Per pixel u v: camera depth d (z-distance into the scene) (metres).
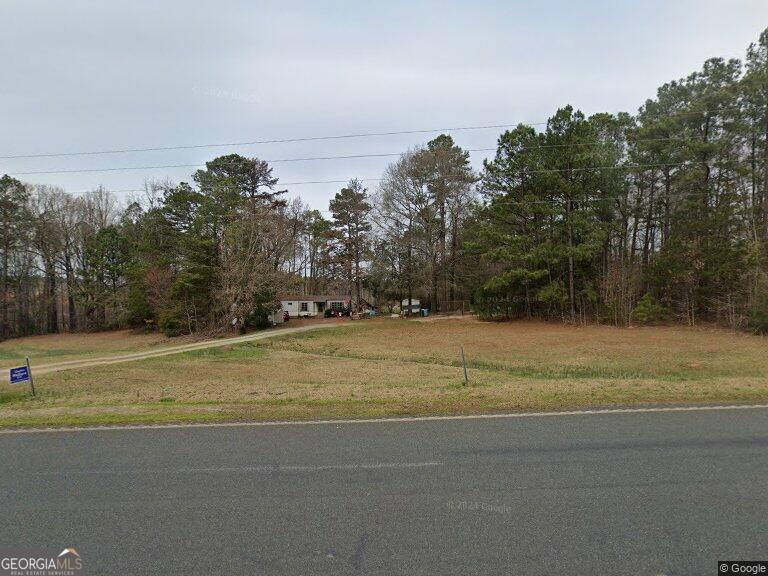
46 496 4.62
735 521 3.90
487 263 43.09
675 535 3.67
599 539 3.62
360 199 53.03
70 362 20.27
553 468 5.18
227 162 46.62
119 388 12.45
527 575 3.16
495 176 38.56
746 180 29.34
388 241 48.28
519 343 25.80
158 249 46.03
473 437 6.41
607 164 33.53
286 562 3.36
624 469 5.11
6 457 5.87
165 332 39.44
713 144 28.95
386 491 4.62
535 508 4.19
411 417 7.61
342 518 4.05
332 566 3.30
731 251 29.06
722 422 6.94
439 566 3.28
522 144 36.88
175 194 44.81
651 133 31.58
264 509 4.26
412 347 25.39
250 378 14.71
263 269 37.19
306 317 55.84
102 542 3.70
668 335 27.12
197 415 7.95
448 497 4.46
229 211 37.25
